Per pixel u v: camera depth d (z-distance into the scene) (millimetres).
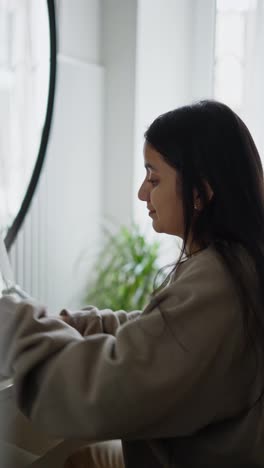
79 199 2035
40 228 1819
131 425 632
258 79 1963
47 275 1878
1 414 688
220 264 673
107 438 641
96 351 652
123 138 2115
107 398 615
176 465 742
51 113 1493
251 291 664
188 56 2104
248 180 705
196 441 721
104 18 2078
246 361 673
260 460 685
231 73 2031
